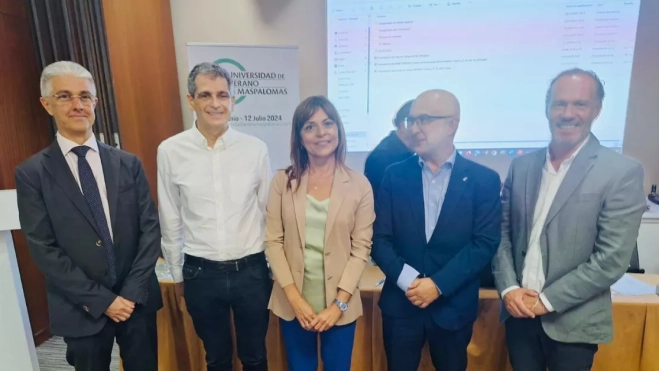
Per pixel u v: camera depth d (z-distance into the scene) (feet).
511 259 4.60
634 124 9.35
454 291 4.39
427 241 4.53
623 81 9.02
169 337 6.28
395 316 4.66
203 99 4.69
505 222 4.75
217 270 4.86
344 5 9.34
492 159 9.61
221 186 4.90
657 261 8.20
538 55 9.06
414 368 4.86
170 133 9.82
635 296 5.58
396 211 4.61
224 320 5.16
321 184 4.63
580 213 4.02
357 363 6.09
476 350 5.92
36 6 7.99
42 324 8.80
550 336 4.26
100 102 8.39
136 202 4.79
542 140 9.39
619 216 3.88
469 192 4.38
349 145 9.90
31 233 4.27
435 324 4.54
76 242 4.38
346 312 4.58
